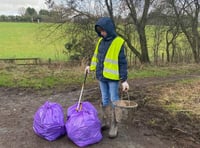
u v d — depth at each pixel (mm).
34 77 10203
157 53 19062
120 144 4473
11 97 7441
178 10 18062
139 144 4500
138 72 12664
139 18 16984
